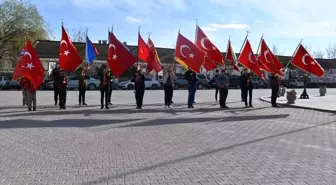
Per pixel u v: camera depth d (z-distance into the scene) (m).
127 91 34.94
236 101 22.34
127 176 5.87
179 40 18.25
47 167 6.36
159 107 17.39
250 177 5.89
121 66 17.47
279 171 6.27
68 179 5.67
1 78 41.06
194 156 7.31
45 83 37.50
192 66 17.78
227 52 22.33
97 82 39.53
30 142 8.49
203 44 19.81
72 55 16.50
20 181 5.54
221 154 7.53
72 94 28.39
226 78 17.50
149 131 10.30
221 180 5.71
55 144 8.30
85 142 8.59
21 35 46.56
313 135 10.05
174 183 5.54
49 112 14.54
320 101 22.33
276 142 8.93
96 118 12.91
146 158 7.11
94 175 5.91
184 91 35.47
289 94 19.91
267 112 15.91
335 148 8.29
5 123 11.41
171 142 8.73
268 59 19.38
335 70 71.25
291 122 12.75
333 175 6.06
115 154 7.41
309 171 6.29
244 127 11.33
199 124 11.80
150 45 20.56
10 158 6.98
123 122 12.01
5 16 46.09
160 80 44.09
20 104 18.33
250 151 7.86
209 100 22.73
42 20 48.12
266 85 48.78
